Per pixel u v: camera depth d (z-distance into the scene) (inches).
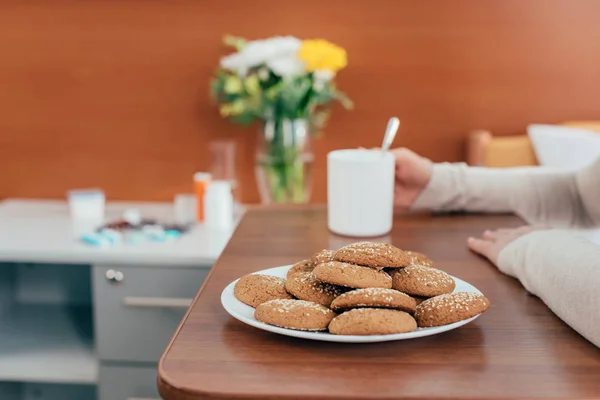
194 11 94.8
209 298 33.1
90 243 75.2
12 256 72.6
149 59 96.2
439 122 96.2
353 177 45.4
